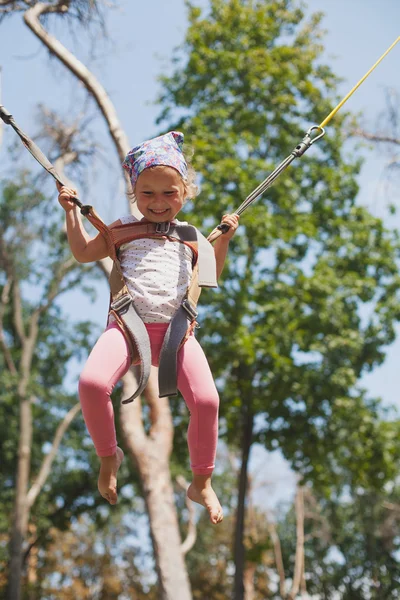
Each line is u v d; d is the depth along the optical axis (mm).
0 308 22531
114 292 3119
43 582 35375
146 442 11625
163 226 3254
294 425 17844
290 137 18859
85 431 25234
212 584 35094
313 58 19219
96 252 3236
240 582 17969
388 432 17891
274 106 18750
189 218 16672
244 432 18531
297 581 32312
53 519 24312
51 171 3270
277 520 37375
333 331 17875
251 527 33312
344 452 19531
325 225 19312
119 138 11758
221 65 18469
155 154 3107
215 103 18406
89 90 11812
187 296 3143
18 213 16547
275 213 18391
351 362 18078
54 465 24688
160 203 3148
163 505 11406
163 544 11258
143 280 3139
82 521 34469
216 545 33938
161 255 3199
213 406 3055
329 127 18984
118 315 3055
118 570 35562
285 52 18891
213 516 3055
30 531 29219
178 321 3082
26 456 20172
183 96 18531
